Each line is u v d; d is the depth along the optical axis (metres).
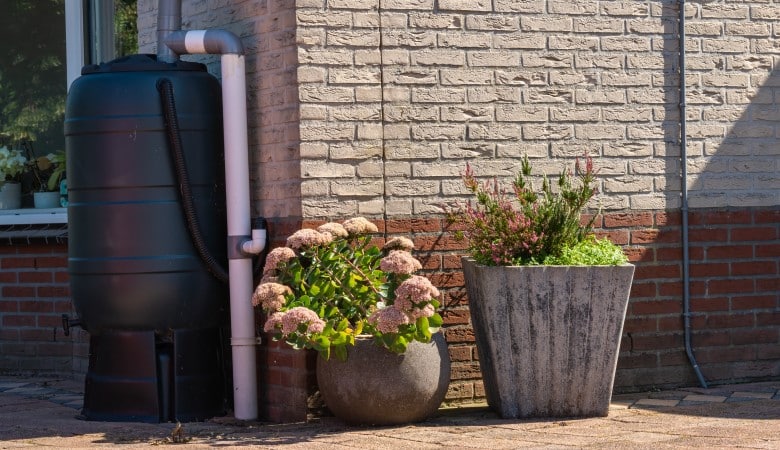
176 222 7.02
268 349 7.15
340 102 6.95
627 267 6.70
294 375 6.91
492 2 7.32
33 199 9.45
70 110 7.12
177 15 7.39
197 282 7.08
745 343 7.98
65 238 8.89
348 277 6.72
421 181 7.16
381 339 6.42
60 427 6.88
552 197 7.18
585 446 5.81
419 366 6.50
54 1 9.45
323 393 6.63
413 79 7.13
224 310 7.30
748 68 7.97
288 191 6.97
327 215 6.92
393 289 6.71
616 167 7.64
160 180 6.98
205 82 7.17
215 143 7.19
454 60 7.23
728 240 7.93
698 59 7.85
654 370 7.75
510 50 7.37
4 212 9.43
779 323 8.06
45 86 9.48
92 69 7.20
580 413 6.76
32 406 7.75
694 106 7.84
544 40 7.46
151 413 7.07
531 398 6.74
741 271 7.96
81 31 9.32
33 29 9.52
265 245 7.08
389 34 7.07
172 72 7.08
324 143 6.91
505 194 7.36
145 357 7.08
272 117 7.08
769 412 6.83
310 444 6.08
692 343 7.85
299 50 6.85
